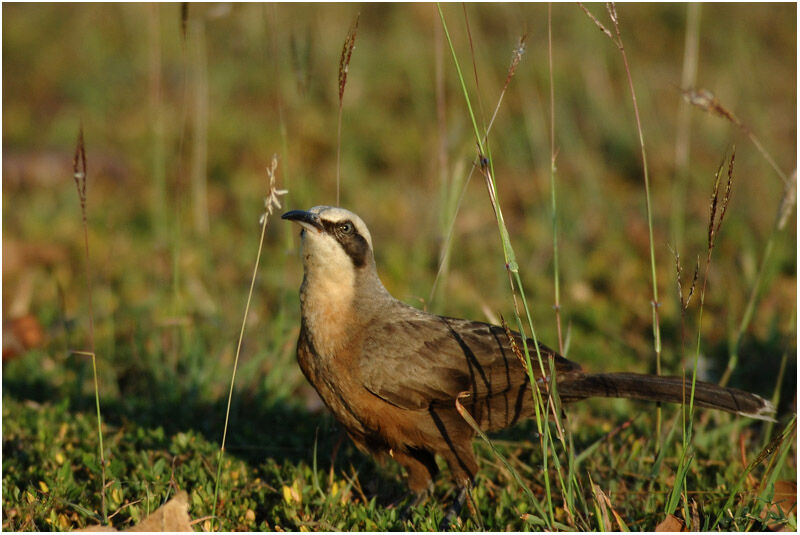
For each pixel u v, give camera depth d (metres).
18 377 10.20
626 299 12.23
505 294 12.48
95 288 12.66
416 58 19.84
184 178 16.44
